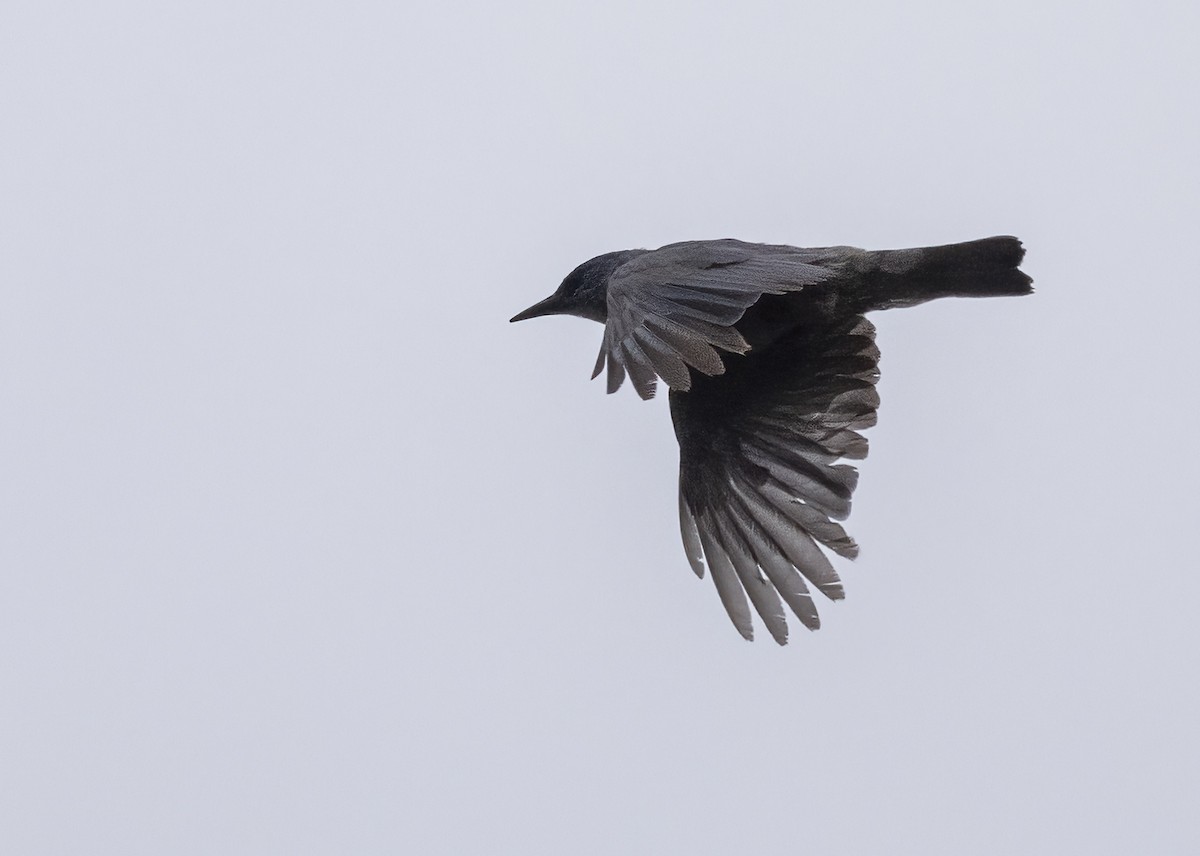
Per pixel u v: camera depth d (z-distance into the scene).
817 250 11.50
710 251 10.94
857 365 11.70
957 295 11.46
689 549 11.78
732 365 11.97
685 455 11.93
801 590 11.38
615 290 10.83
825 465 11.55
